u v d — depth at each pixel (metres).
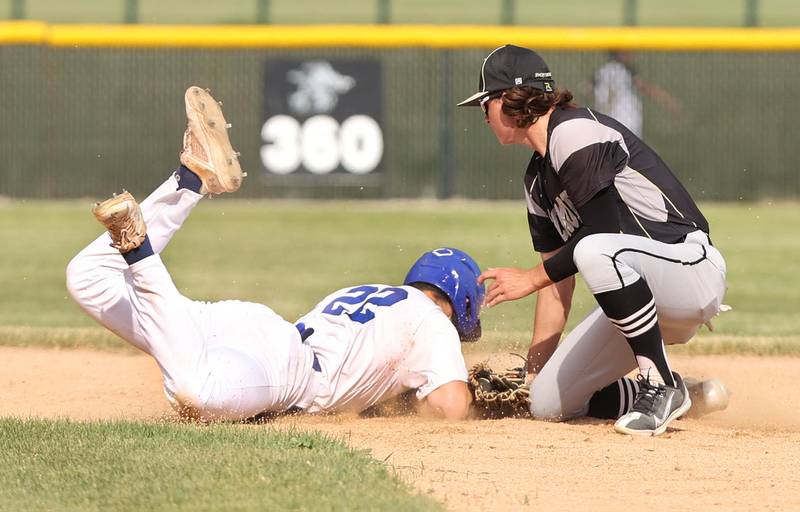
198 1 111.12
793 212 64.62
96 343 27.69
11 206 64.88
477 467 15.11
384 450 16.00
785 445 16.97
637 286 17.06
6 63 67.06
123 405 20.88
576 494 13.87
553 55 66.75
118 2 110.69
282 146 67.38
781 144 67.81
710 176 68.00
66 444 15.32
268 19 102.00
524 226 56.56
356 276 40.84
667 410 17.53
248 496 12.95
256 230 55.88
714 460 15.81
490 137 67.38
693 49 65.88
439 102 67.19
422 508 12.72
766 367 25.66
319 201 67.50
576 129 17.08
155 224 18.28
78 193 67.75
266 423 17.88
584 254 16.95
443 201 67.38
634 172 17.41
